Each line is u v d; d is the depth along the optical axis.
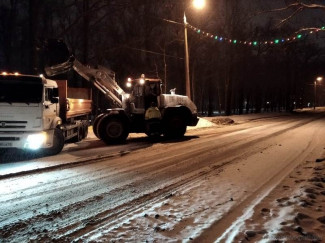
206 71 46.34
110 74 19.27
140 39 35.12
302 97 84.56
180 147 16.36
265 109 81.12
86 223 6.62
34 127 13.45
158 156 14.01
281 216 6.48
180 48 40.09
